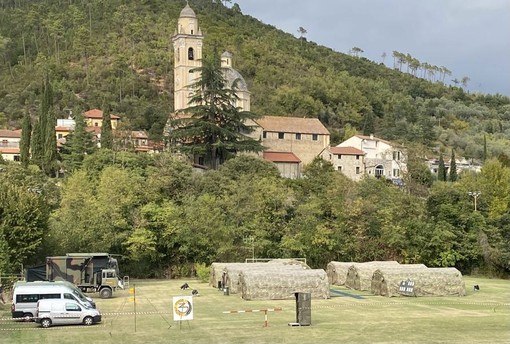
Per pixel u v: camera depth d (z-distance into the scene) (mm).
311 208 81688
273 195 82250
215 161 118812
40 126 124125
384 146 156375
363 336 33594
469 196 89938
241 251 76500
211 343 31609
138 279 74000
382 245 81375
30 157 126500
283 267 59125
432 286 54844
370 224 82000
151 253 73562
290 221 81438
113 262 56906
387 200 88562
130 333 34750
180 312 35344
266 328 36375
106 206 73500
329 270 67562
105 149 108438
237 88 131500
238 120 121562
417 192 116750
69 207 74500
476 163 187750
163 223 74438
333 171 116000
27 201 60062
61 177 118250
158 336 33719
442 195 87875
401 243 80562
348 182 101750
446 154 193625
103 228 71688
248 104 148500
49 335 34125
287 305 48031
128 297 53781
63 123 167375
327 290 52969
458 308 46469
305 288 52438
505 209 93938
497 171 104688
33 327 37031
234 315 42188
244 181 90125
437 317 41312
